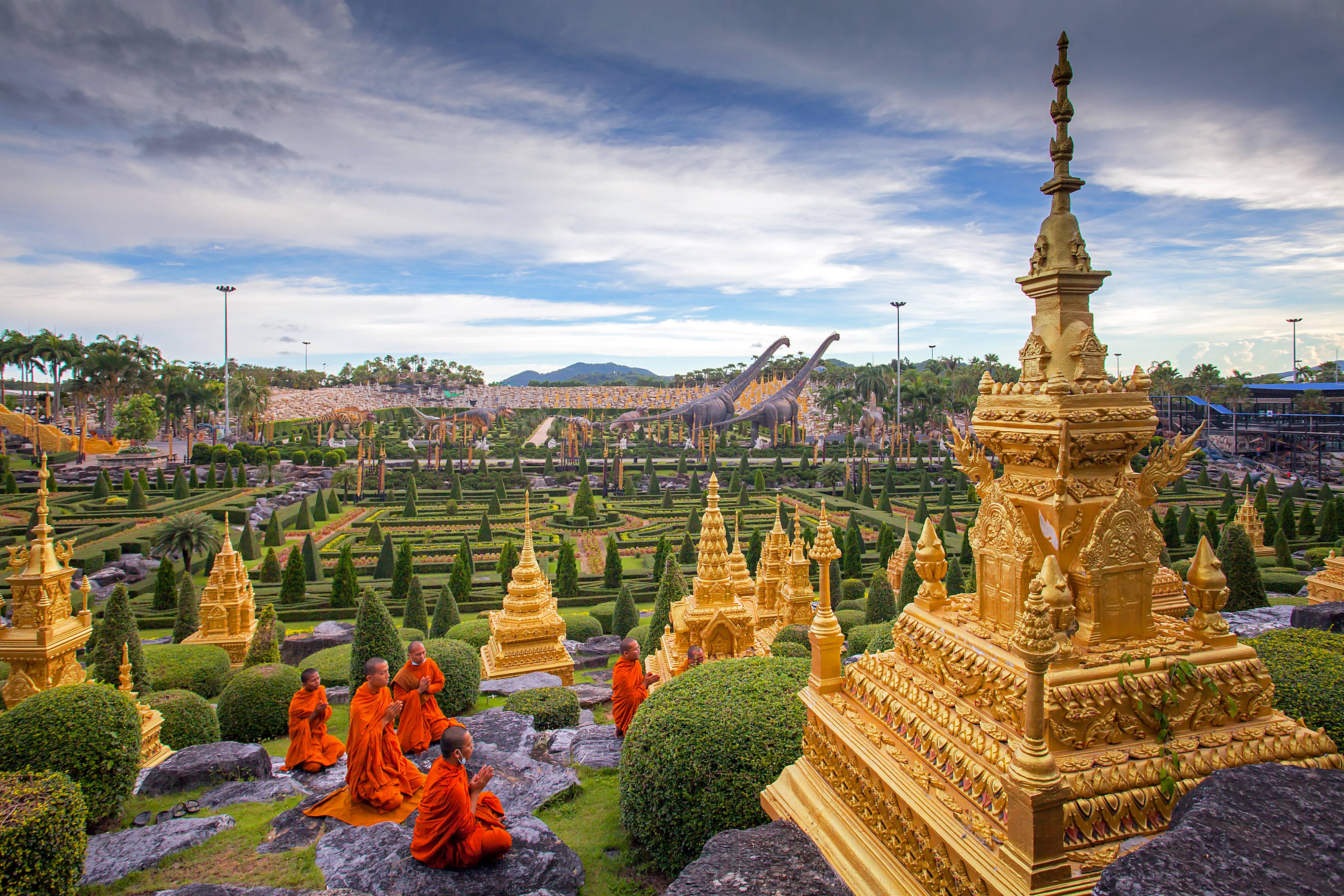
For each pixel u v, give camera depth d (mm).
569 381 190125
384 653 13781
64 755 7973
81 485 59906
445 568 38188
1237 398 81500
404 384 156000
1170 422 77438
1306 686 6652
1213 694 4410
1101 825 3941
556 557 41312
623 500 62062
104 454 79750
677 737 6859
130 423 79938
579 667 21031
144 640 25578
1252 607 21438
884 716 5242
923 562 5531
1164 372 89438
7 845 5781
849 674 5848
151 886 6664
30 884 5906
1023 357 5008
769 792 6215
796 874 4594
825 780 5715
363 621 13867
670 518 54438
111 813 8469
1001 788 4012
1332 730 6332
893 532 35812
